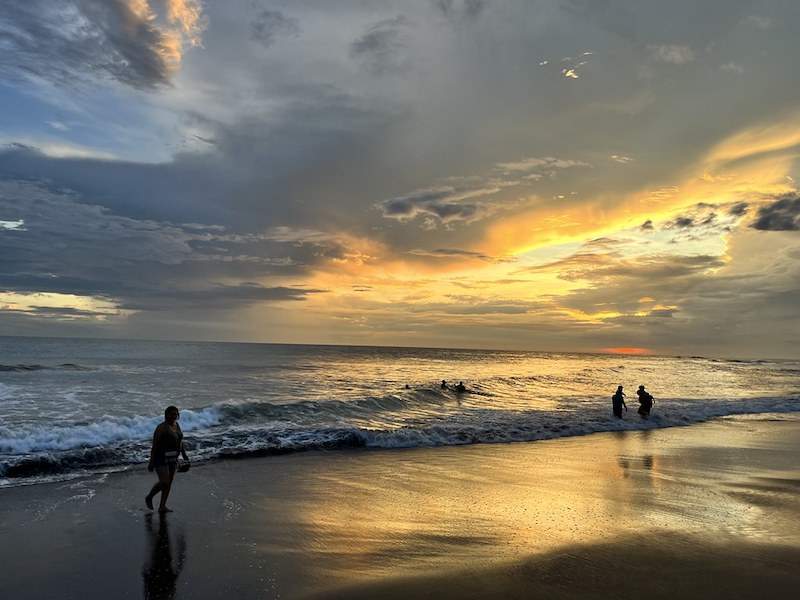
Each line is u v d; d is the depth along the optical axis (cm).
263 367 4484
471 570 595
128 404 1911
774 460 1329
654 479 1097
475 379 4072
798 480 1098
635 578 570
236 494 938
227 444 1373
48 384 2534
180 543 684
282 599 525
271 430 1532
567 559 628
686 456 1378
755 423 2144
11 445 1174
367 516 817
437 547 677
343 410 2016
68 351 6353
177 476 1060
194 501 885
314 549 669
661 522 788
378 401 2222
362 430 1548
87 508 830
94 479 1012
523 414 2161
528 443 1587
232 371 3947
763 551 657
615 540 699
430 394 2645
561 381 4294
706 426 2039
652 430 1911
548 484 1047
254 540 700
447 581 564
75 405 1844
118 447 1231
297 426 1633
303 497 930
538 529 755
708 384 4662
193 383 2798
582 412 2262
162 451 813
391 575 583
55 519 774
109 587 554
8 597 529
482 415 2114
